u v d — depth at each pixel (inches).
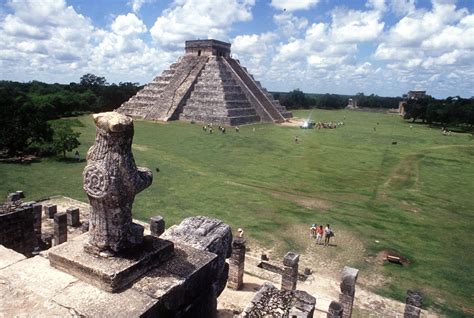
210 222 417.1
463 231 1000.2
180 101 3221.0
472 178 1631.4
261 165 1680.6
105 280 242.8
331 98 6402.6
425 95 5669.3
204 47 3750.0
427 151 2250.2
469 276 744.3
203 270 293.1
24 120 1561.3
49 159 1579.7
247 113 3272.6
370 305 605.0
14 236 436.1
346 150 2183.8
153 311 237.0
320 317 522.3
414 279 716.0
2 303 230.4
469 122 3651.6
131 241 270.2
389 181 1507.1
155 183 1270.9
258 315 308.7
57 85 4909.0
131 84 4658.0
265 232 903.1
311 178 1494.8
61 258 262.2
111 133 245.9
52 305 229.3
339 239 891.4
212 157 1791.3
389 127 3668.8
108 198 250.4
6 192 1063.6
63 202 992.2
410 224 1031.0
